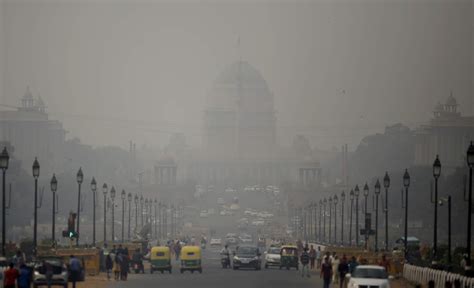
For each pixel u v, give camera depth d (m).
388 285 165.88
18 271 162.25
